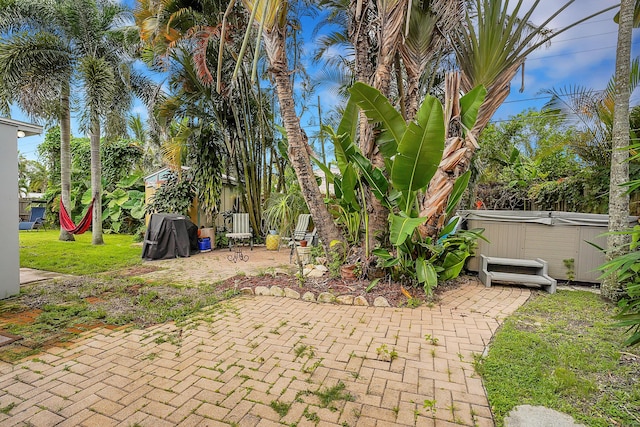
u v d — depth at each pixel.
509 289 4.46
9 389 2.10
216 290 4.46
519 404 1.90
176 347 2.71
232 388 2.12
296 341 2.82
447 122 4.25
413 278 4.18
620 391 2.01
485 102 4.46
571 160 8.59
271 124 9.64
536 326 3.09
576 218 4.62
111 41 8.93
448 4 4.13
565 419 1.77
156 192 9.06
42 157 16.14
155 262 6.65
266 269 5.78
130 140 13.88
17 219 4.15
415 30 4.36
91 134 8.48
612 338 2.77
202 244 8.26
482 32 4.30
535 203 8.47
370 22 4.59
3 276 3.99
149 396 2.03
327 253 4.80
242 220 8.92
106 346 2.73
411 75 4.63
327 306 3.79
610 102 5.90
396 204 4.20
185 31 7.19
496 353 2.52
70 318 3.35
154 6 6.95
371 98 3.70
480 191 10.77
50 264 6.14
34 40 7.86
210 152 8.76
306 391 2.08
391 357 2.51
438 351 2.61
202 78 7.29
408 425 1.76
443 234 4.42
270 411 1.89
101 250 8.02
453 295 4.18
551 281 4.22
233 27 6.81
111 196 12.56
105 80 7.95
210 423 1.79
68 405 1.94
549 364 2.35
